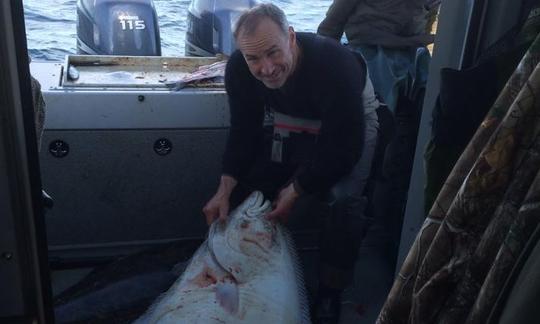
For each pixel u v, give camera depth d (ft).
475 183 3.21
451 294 3.43
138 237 8.57
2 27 3.46
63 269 8.38
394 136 8.30
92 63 9.15
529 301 2.64
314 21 21.95
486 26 5.37
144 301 7.14
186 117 8.07
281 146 7.76
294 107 7.43
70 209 8.20
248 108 7.71
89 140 7.89
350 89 6.97
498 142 3.11
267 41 6.55
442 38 5.72
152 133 8.04
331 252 7.38
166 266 7.89
